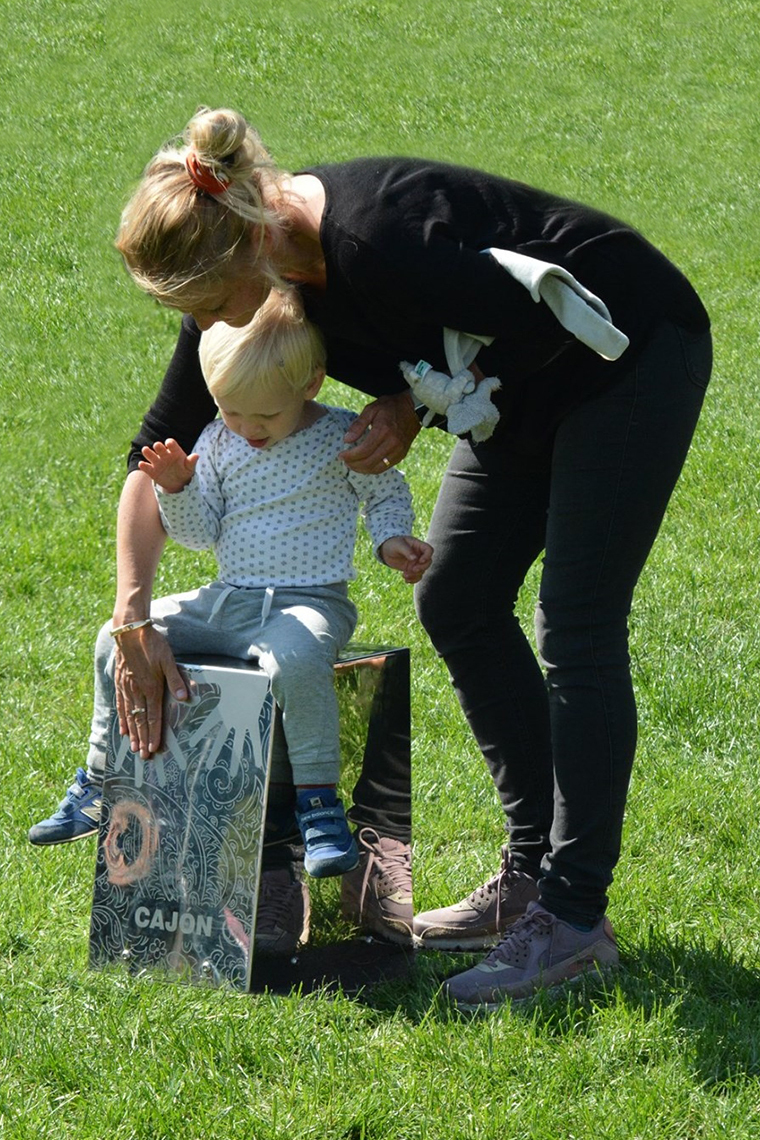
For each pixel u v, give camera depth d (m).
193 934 7.36
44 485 16.66
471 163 34.72
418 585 7.78
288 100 38.66
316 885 7.47
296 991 7.35
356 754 7.46
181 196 5.85
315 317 6.93
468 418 6.49
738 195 31.84
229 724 7.19
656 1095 6.31
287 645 7.08
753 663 11.48
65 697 11.36
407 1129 6.16
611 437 6.70
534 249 6.44
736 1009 7.00
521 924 7.30
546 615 7.02
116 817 7.49
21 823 9.11
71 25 42.97
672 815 9.16
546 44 42.81
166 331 23.48
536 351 6.45
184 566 13.98
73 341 23.00
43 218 29.62
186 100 38.03
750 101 38.34
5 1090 6.44
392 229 6.21
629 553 6.88
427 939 7.94
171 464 7.00
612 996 7.07
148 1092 6.30
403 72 40.56
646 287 6.67
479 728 7.83
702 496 15.46
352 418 7.66
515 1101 6.33
